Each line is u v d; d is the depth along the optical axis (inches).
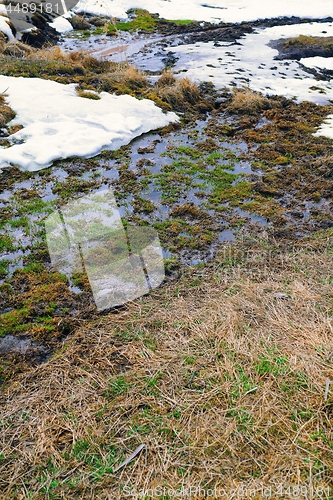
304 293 144.9
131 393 112.5
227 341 126.4
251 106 292.4
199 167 226.4
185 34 454.3
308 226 187.0
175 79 319.3
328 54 405.7
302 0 595.5
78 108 259.1
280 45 421.4
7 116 241.3
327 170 228.2
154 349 126.0
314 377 114.4
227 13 528.1
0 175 205.5
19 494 91.2
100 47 403.9
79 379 116.9
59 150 221.9
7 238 169.2
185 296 147.3
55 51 329.4
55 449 100.0
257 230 183.3
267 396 109.9
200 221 187.3
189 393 112.1
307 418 105.0
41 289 147.8
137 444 100.6
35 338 130.1
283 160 236.7
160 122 266.2
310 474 92.7
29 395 112.9
